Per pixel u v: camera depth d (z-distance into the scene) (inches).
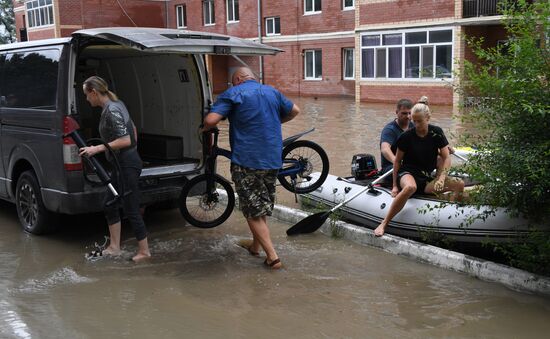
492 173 185.9
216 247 238.8
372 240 233.9
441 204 214.1
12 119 254.7
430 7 842.8
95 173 233.1
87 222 280.2
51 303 183.0
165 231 263.3
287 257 224.8
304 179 274.5
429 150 232.2
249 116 207.3
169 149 270.5
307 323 166.7
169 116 281.9
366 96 959.6
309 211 281.6
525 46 181.0
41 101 237.8
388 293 187.0
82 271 211.3
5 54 263.3
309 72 1146.0
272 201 216.4
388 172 251.9
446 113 704.4
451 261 205.3
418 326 163.6
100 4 1402.6
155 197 246.8
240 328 164.4
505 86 182.5
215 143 233.9
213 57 1280.8
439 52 842.8
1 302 183.6
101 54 282.0
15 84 254.8
